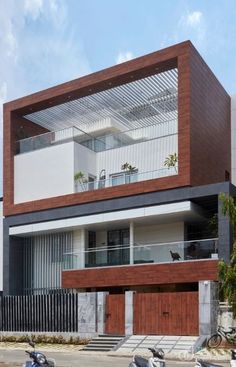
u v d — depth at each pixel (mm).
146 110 31203
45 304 27531
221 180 29922
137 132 30734
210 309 22016
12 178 32625
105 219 28375
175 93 29031
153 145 29297
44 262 31344
